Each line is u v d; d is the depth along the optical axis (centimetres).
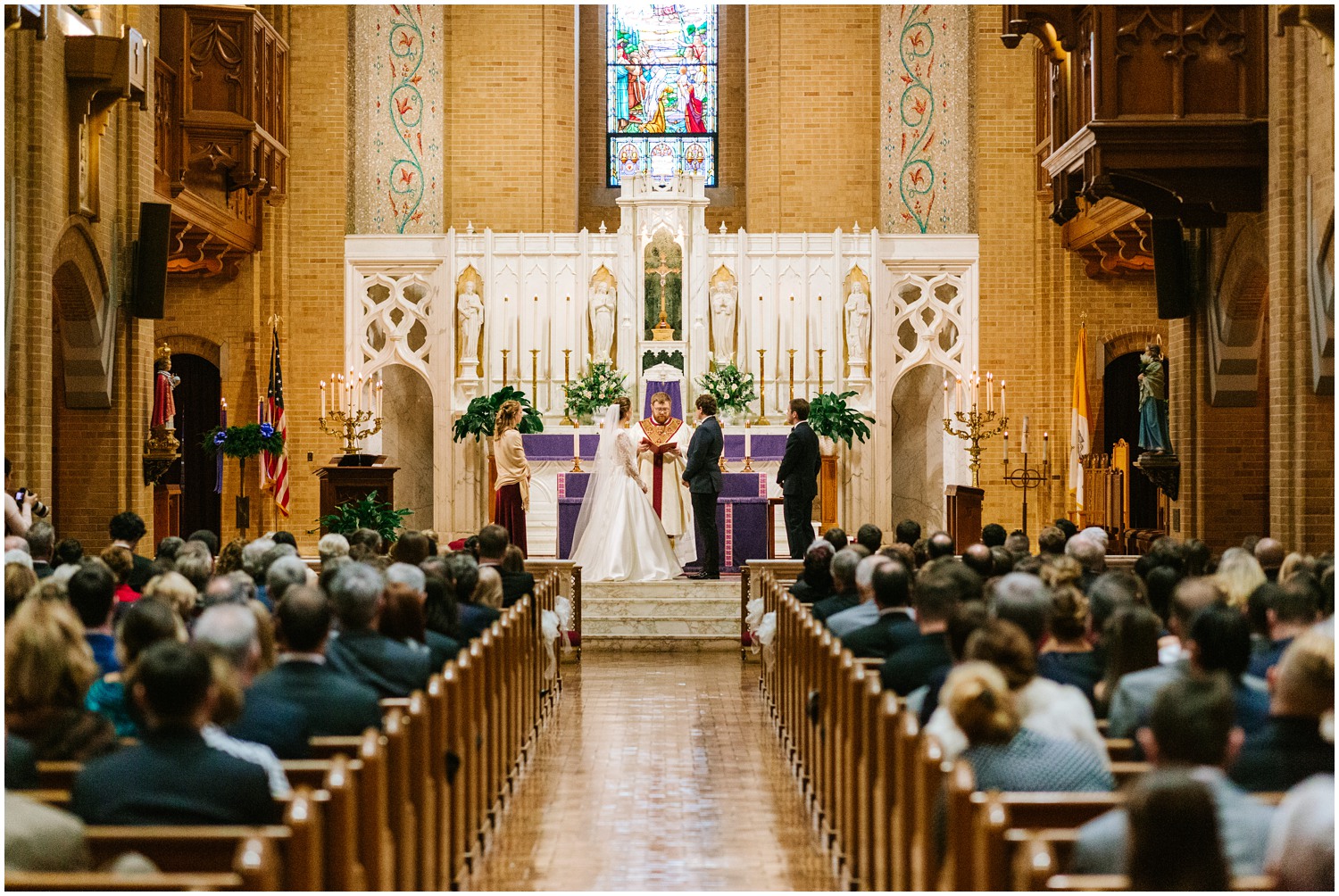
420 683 615
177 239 1928
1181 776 297
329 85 2234
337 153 2231
